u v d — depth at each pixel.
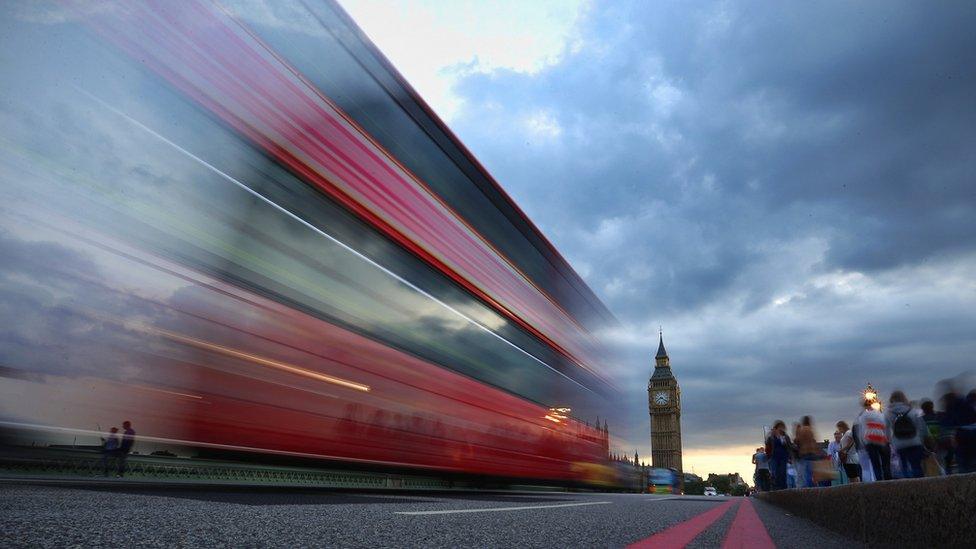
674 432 156.38
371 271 6.32
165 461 4.27
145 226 4.19
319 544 2.24
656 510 6.54
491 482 8.70
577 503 7.33
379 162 6.70
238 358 4.74
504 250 9.34
